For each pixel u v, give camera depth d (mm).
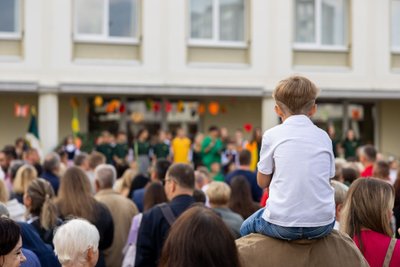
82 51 19047
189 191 6012
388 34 21344
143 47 19391
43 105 18547
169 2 19594
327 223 3656
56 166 9312
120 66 19219
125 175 9414
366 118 23344
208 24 20188
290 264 3637
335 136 21141
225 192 6738
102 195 7574
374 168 8688
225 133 18562
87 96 20688
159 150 18516
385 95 21312
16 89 18281
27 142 18281
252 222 3859
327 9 21266
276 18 20438
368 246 4391
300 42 21094
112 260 7352
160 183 7090
